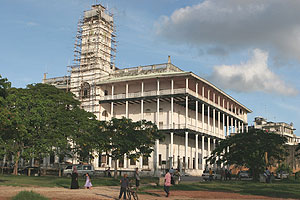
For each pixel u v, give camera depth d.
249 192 29.25
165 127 66.25
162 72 70.75
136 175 29.36
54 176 47.50
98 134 44.03
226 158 45.31
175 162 68.00
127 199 22.42
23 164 71.81
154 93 67.25
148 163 65.94
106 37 80.69
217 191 30.03
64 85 80.06
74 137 50.19
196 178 55.06
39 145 45.28
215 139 74.12
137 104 73.19
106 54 79.69
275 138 44.84
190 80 68.00
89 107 73.44
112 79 73.44
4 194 22.72
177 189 31.27
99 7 80.62
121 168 66.44
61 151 55.66
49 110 47.91
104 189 30.20
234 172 74.69
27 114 44.19
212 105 73.12
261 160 43.59
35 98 50.41
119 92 74.88
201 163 73.25
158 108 66.44
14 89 50.53
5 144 46.38
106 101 72.00
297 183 41.53
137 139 42.94
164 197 24.47
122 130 43.72
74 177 29.50
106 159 69.88
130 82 71.06
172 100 65.50
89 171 49.16
